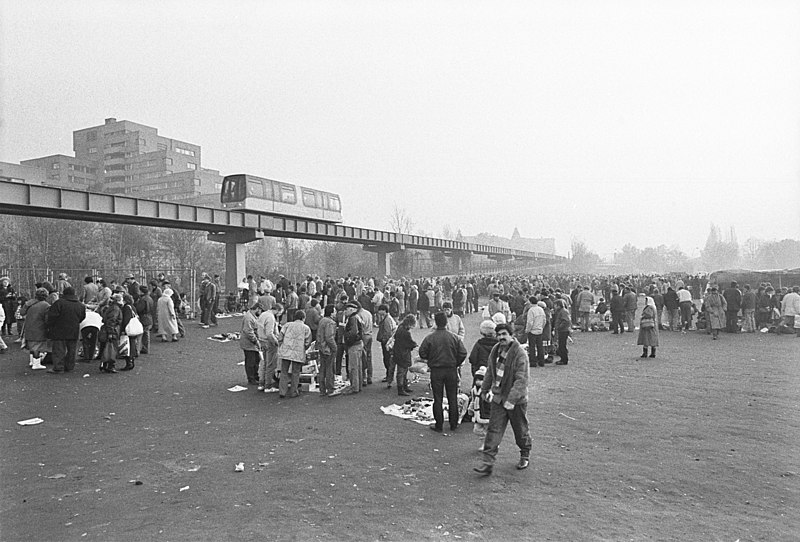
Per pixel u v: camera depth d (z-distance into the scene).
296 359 11.84
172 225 34.81
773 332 23.59
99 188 106.56
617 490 6.68
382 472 7.32
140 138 112.12
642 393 12.19
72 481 7.02
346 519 5.87
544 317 15.83
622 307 23.97
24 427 9.54
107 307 15.02
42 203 25.14
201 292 25.50
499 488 6.75
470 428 9.55
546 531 5.59
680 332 24.23
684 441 8.66
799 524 5.75
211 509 6.14
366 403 11.42
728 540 5.41
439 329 9.51
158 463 7.71
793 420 9.89
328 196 48.72
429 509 6.13
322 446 8.48
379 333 13.46
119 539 5.43
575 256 133.38
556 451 8.20
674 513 6.03
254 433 9.20
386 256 60.09
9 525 5.73
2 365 15.18
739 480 7.00
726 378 13.85
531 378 13.97
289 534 5.53
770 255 75.94
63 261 46.62
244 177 38.09
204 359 16.84
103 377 13.92
